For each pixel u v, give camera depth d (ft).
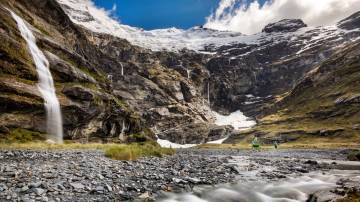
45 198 43.27
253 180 75.97
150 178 66.90
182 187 60.95
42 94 218.59
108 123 292.81
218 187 63.36
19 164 72.59
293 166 118.83
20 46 242.17
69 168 70.64
